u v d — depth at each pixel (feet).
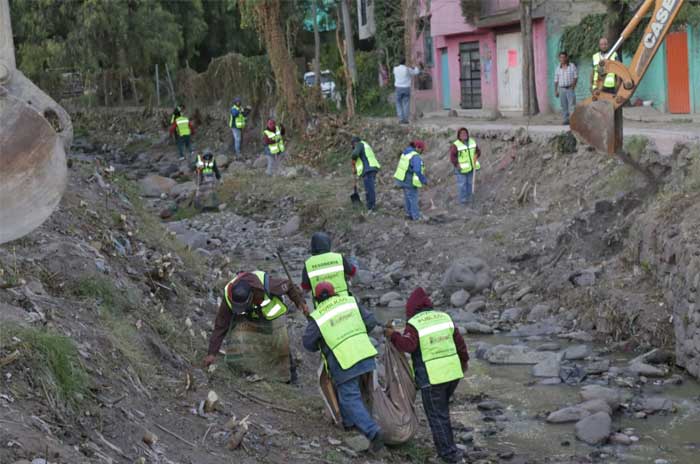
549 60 91.25
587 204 52.85
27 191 9.86
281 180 81.92
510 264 50.80
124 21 133.90
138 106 143.95
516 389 34.55
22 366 20.89
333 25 150.61
